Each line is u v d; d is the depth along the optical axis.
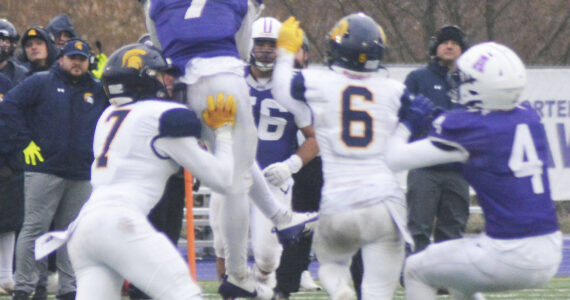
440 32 28.42
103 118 17.69
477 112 17.94
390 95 19.34
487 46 18.11
